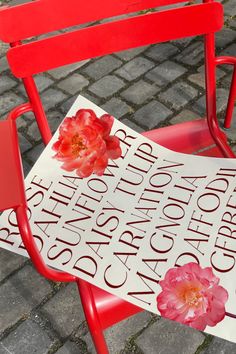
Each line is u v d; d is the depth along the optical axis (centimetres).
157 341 143
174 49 238
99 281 96
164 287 95
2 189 82
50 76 234
